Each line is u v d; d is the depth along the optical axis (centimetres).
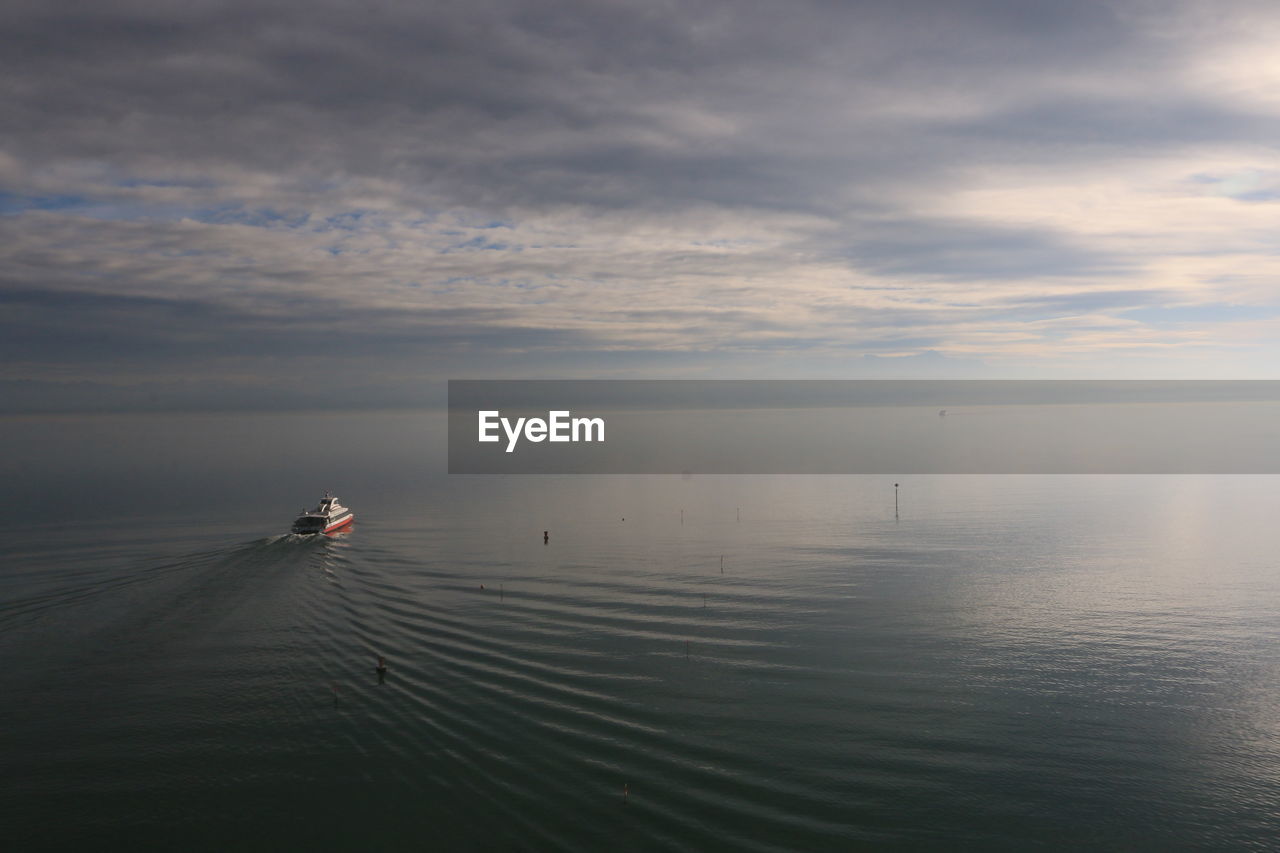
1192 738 5566
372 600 9156
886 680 6600
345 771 5003
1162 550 12438
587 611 8781
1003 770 5091
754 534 14650
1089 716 5919
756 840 4325
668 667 6844
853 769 5088
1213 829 4506
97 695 6219
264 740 5428
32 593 9556
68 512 19400
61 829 4456
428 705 5969
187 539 14450
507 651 7262
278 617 8300
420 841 4284
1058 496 19400
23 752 5325
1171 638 7781
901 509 17750
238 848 4247
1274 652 7344
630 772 5003
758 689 6366
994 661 7069
